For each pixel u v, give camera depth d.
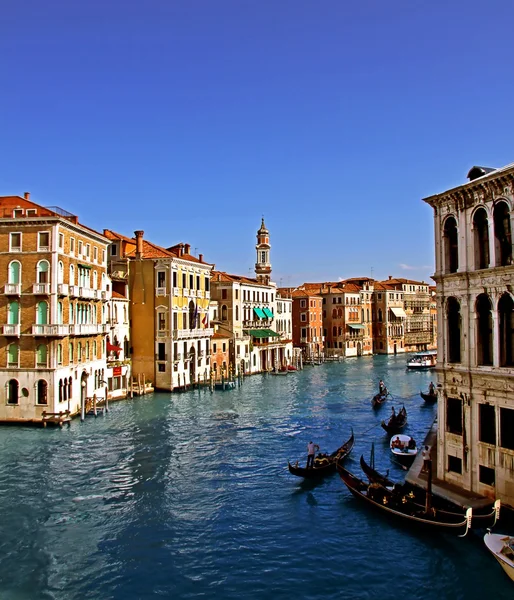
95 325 40.38
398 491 19.81
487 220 17.83
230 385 53.38
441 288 19.66
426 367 71.75
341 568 15.58
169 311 49.62
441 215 19.70
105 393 40.12
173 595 14.34
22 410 34.22
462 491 18.48
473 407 18.28
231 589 14.61
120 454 27.45
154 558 16.34
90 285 40.75
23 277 34.66
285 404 43.53
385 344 102.31
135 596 14.30
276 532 18.08
